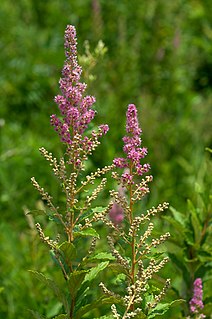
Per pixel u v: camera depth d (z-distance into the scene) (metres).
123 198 3.51
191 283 4.65
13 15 11.16
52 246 3.54
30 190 7.50
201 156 8.46
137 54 9.66
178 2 10.82
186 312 4.58
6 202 7.42
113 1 10.55
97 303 3.54
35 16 11.19
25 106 9.38
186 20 11.10
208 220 4.72
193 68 10.52
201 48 10.71
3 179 7.52
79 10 10.59
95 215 3.50
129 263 3.70
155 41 10.01
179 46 9.81
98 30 9.66
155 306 3.65
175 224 4.65
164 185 7.90
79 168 3.54
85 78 5.18
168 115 9.17
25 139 8.46
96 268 3.64
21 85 9.46
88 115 3.54
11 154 7.79
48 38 10.79
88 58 5.19
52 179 7.45
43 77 9.56
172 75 9.65
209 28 11.12
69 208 3.51
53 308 5.33
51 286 3.57
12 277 5.89
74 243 3.61
